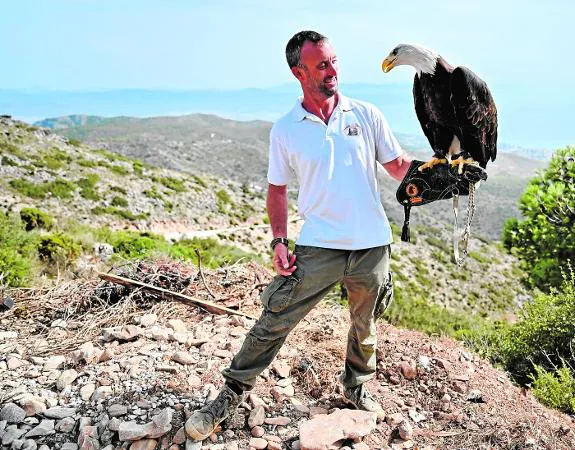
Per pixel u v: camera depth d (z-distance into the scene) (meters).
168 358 2.61
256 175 79.69
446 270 21.42
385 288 2.04
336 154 1.91
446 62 2.17
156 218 19.14
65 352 2.79
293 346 2.82
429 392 2.58
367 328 2.12
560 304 4.20
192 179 26.22
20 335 3.03
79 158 22.91
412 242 23.92
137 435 2.04
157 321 3.13
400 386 2.64
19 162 19.45
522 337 4.15
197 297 3.47
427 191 1.97
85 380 2.45
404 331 3.16
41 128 25.86
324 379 2.55
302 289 1.95
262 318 2.02
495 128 2.25
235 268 3.94
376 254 1.97
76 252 6.29
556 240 6.97
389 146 2.00
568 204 6.78
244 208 24.41
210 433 2.07
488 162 2.40
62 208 16.67
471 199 1.95
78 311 3.35
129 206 19.20
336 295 4.79
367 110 1.97
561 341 3.97
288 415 2.30
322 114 1.94
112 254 7.29
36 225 10.84
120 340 2.85
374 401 2.35
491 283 21.55
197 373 2.50
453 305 17.81
